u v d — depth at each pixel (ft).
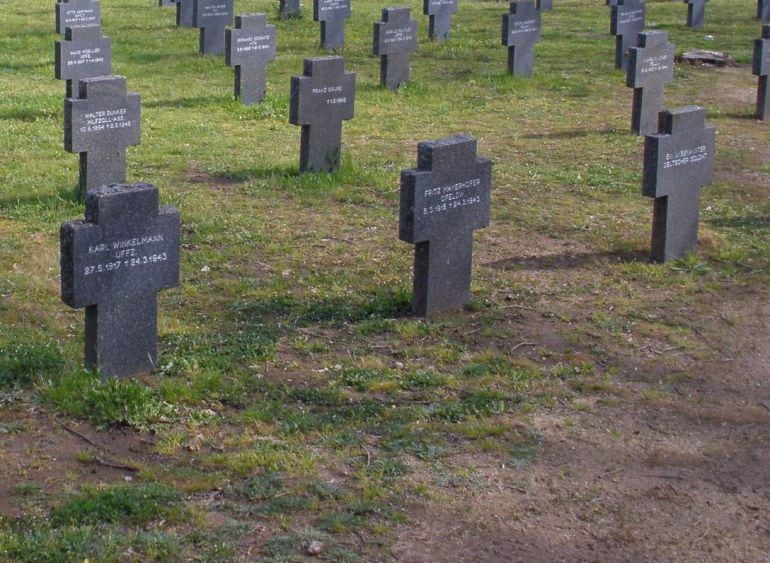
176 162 35.73
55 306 25.44
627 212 31.83
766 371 23.52
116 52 51.19
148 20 58.59
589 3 66.44
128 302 22.06
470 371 22.99
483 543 17.65
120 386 21.53
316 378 22.68
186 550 17.11
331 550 17.19
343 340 24.22
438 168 24.48
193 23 54.44
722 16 62.64
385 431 20.99
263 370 22.90
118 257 21.79
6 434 20.61
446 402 21.94
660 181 27.53
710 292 26.86
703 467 20.22
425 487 19.06
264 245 29.07
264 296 26.12
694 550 17.71
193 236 29.45
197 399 21.70
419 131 40.01
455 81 47.19
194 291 26.30
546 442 20.84
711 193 33.76
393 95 44.60
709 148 28.30
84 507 17.97
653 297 26.53
